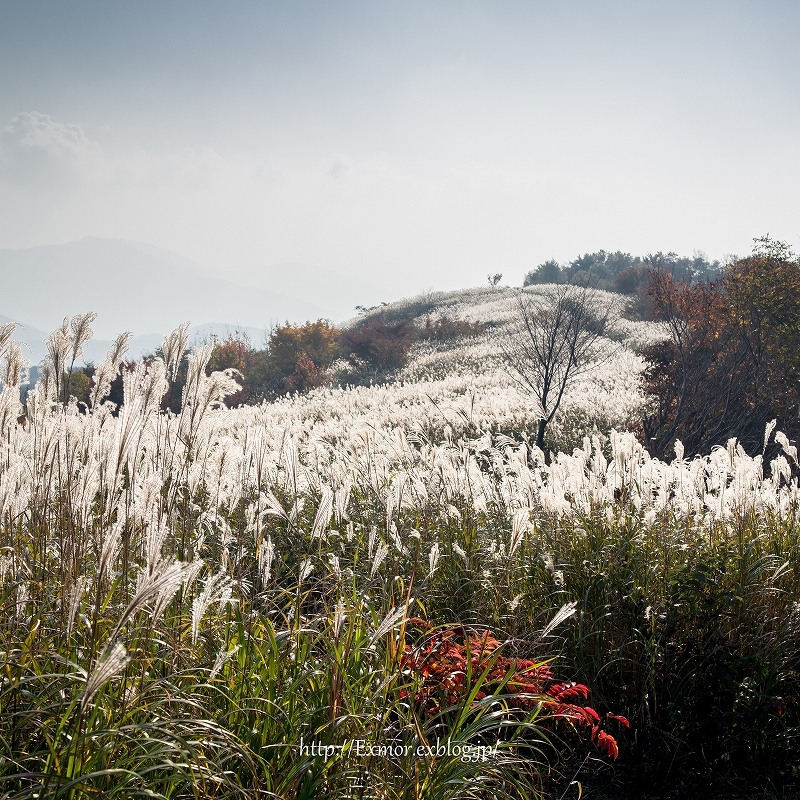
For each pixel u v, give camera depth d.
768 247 20.22
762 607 4.96
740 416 15.21
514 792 3.86
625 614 4.81
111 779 2.59
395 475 6.27
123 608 3.06
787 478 6.80
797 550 5.66
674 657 4.69
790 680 4.76
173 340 4.97
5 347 4.42
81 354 4.83
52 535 4.05
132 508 3.40
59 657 2.76
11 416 4.47
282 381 43.69
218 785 2.81
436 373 36.25
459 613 5.05
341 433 14.64
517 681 4.21
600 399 21.75
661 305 20.53
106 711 2.76
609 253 93.62
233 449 4.62
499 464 7.14
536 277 94.19
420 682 3.69
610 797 4.22
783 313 18.44
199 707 2.89
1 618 3.22
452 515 5.95
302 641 3.65
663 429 16.19
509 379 28.22
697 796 4.27
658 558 5.37
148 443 4.49
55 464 4.27
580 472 6.29
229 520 5.33
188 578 2.77
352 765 3.02
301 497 6.25
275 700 3.17
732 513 6.02
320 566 5.09
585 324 17.58
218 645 3.43
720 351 17.59
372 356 44.75
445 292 77.06
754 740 4.44
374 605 4.39
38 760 2.67
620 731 4.62
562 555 5.39
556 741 4.70
